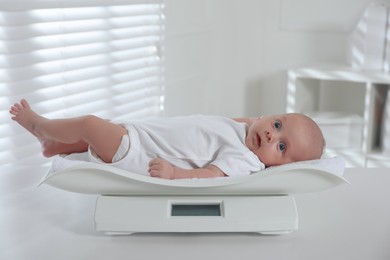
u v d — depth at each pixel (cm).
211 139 119
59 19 201
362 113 303
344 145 272
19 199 115
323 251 91
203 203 98
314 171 92
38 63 197
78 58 216
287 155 121
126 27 238
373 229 100
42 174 131
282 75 317
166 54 270
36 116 119
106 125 113
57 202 113
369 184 125
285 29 311
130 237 96
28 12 189
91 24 219
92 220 104
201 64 307
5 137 188
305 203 112
